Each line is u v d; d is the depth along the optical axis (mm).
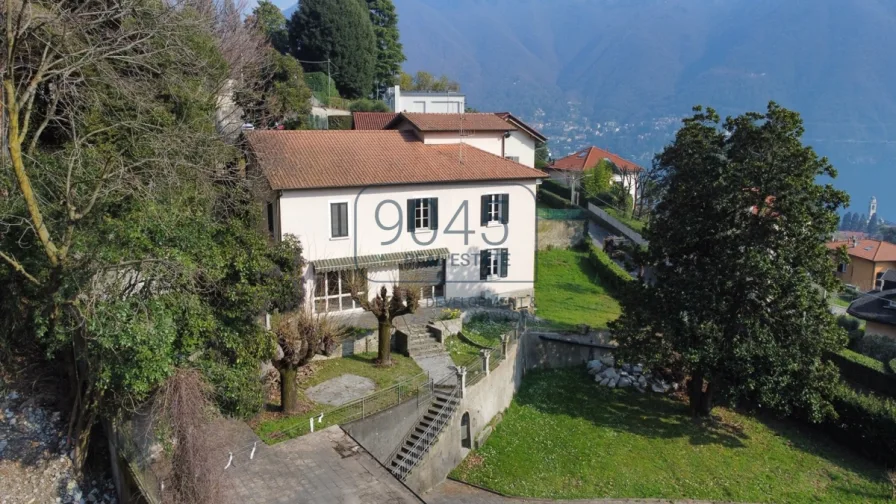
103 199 16250
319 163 31984
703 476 24828
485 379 26266
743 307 26891
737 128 26828
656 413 29609
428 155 35531
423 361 28016
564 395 30625
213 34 33000
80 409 17156
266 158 31031
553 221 52875
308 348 21672
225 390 16953
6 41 17297
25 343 20000
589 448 26141
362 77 72438
